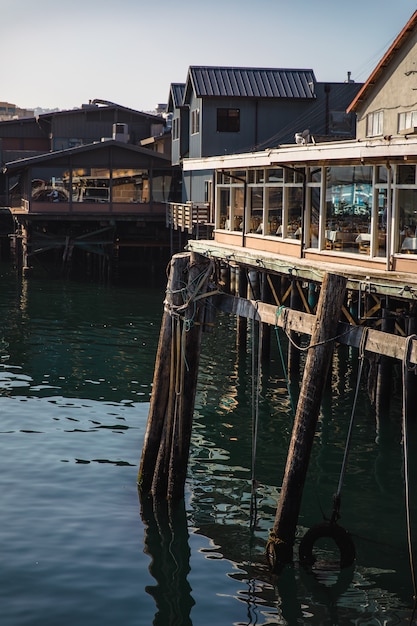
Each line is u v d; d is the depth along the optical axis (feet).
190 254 42.73
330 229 67.87
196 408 67.51
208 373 79.30
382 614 35.94
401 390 71.31
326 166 67.97
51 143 202.59
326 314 36.55
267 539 42.63
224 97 143.43
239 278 85.35
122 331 102.27
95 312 116.67
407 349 33.88
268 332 81.10
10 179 210.38
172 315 43.19
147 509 45.55
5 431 59.26
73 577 38.09
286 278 77.46
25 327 104.01
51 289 139.64
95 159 156.66
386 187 60.08
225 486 50.14
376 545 42.60
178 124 157.07
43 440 57.36
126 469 51.83
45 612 35.24
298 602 36.70
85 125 202.39
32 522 43.52
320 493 50.19
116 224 159.53
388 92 107.65
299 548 39.88
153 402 45.91
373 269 60.95
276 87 146.30
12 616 34.88
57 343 93.86
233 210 91.81
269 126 146.61
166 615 35.32
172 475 45.21
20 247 165.37
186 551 40.96
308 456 38.14
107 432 59.72
